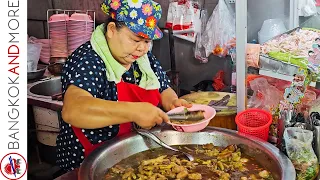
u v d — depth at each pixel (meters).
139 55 1.78
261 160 1.62
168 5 2.92
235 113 1.99
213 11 2.71
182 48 2.96
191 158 1.69
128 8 1.64
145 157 1.73
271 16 2.51
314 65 1.96
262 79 2.08
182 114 1.86
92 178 1.41
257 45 2.12
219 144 1.78
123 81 1.90
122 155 1.71
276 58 2.04
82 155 1.88
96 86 1.73
